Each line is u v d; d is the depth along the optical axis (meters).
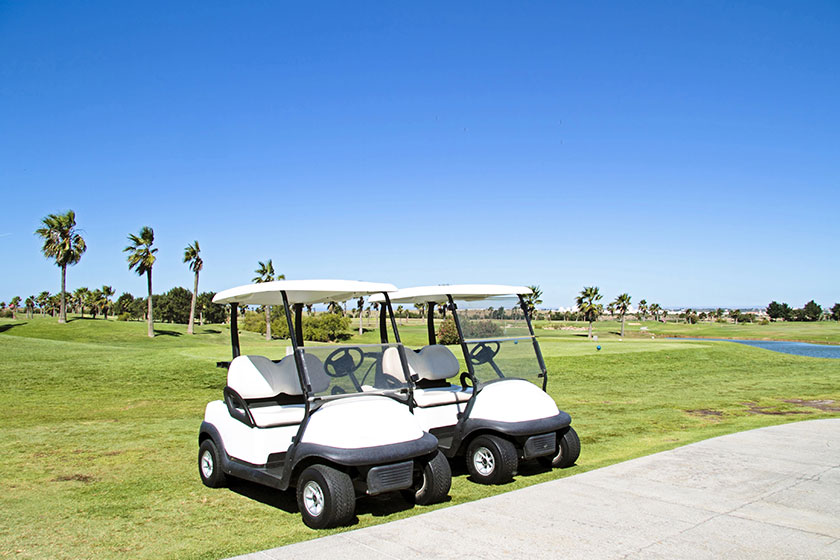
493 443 5.39
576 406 10.95
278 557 3.62
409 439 4.48
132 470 6.15
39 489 5.41
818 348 45.66
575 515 4.44
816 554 3.66
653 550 3.72
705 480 5.48
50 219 44.34
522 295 6.53
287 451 4.52
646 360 17.94
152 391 12.28
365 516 4.57
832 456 6.47
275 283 4.95
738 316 136.50
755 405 11.02
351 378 4.95
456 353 6.91
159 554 3.78
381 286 5.39
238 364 5.34
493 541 3.88
